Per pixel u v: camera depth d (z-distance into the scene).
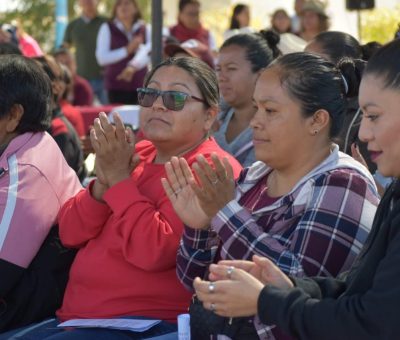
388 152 2.07
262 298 2.06
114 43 8.72
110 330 2.87
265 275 2.15
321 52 3.82
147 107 3.12
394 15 10.38
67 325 2.91
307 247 2.42
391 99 2.04
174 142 3.11
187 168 2.64
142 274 2.96
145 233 2.89
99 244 3.07
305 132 2.54
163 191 3.04
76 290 3.07
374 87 2.07
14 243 3.12
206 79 3.12
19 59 3.31
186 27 8.48
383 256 2.08
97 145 2.97
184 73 3.10
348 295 2.11
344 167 2.53
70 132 4.33
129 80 8.66
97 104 9.92
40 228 3.19
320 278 2.27
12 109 3.26
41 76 3.33
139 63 8.66
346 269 2.44
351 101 3.46
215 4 12.33
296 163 2.58
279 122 2.53
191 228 2.66
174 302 2.96
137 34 8.75
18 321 3.20
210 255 2.71
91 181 3.11
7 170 3.19
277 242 2.45
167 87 3.09
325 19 7.45
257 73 4.03
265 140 2.55
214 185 2.51
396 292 1.93
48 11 15.51
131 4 8.74
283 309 2.04
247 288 2.08
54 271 3.23
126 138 2.99
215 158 2.49
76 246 3.16
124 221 2.94
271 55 4.11
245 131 3.94
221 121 4.15
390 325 1.93
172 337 2.77
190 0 8.42
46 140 3.34
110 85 8.87
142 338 2.87
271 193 2.66
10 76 3.25
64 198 3.31
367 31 10.33
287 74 2.52
